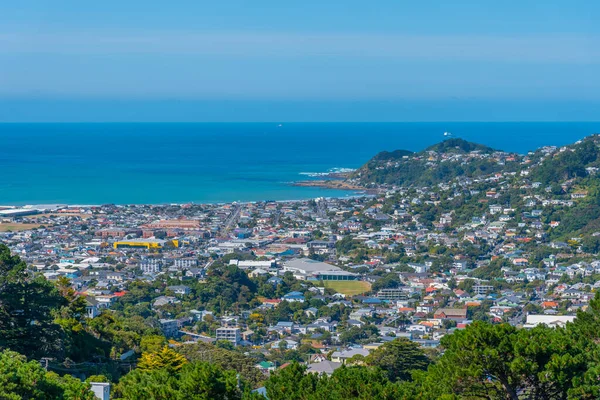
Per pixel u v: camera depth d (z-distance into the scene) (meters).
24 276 115.56
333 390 67.44
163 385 70.31
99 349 136.62
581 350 67.44
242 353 177.12
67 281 147.88
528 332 68.38
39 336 115.19
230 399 69.88
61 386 73.50
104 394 92.75
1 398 65.25
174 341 177.75
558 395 67.00
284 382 69.88
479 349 65.19
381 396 65.62
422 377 72.81
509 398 68.00
